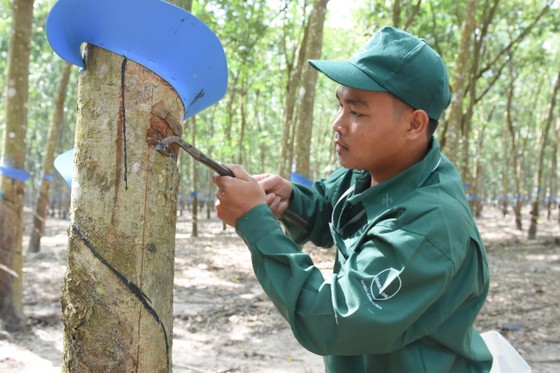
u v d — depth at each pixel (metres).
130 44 1.14
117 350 1.17
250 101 21.33
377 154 1.37
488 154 35.47
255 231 1.24
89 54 1.19
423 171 1.37
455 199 1.33
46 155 9.61
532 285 7.68
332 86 21.84
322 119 28.83
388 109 1.32
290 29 13.55
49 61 16.17
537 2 12.72
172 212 1.25
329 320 1.17
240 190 1.25
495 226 18.56
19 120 4.94
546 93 22.47
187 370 4.29
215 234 15.05
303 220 1.72
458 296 1.30
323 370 4.34
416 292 1.17
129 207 1.17
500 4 12.82
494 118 29.34
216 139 15.38
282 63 15.16
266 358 4.62
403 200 1.32
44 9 10.23
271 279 1.21
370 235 1.25
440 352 1.35
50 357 4.44
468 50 8.01
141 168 1.18
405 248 1.16
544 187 32.22
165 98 1.20
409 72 1.29
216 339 5.14
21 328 5.00
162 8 1.08
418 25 12.27
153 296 1.20
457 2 11.59
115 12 1.09
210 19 10.91
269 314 5.97
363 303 1.14
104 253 1.17
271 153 31.27
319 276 1.23
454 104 8.04
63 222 18.23
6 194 4.93
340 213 1.56
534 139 30.86
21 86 4.93
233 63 13.27
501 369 1.73
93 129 1.18
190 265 9.17
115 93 1.17
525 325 5.62
